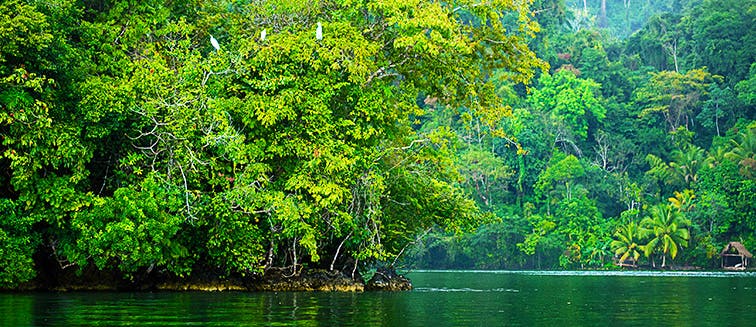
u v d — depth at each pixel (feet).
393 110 70.54
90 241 56.44
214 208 59.82
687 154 268.82
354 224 64.59
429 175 78.23
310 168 62.59
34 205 57.72
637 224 248.11
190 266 62.28
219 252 61.98
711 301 54.24
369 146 68.64
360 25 70.28
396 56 73.10
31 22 54.19
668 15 337.11
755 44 294.66
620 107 300.20
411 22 65.21
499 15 74.59
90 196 57.77
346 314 39.73
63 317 36.52
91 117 57.16
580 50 322.75
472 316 39.81
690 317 40.06
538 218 252.21
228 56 63.46
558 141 283.59
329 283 66.23
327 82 63.31
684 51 323.57
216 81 63.31
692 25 321.73
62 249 59.31
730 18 302.04
